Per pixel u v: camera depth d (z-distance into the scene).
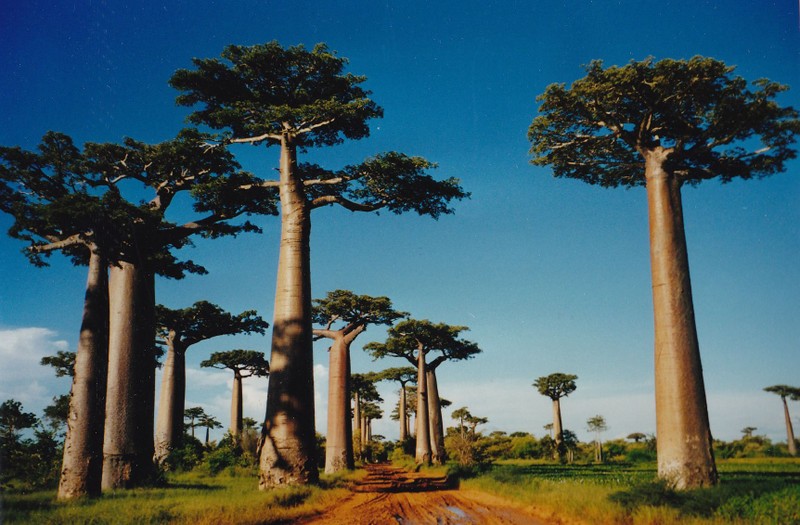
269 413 15.72
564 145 15.77
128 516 8.93
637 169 16.98
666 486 10.11
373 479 21.94
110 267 16.97
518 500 13.05
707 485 10.99
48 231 14.27
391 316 30.00
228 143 17.78
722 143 13.44
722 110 12.73
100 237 13.70
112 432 15.75
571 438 52.88
